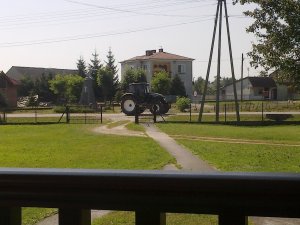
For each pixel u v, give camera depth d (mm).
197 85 119188
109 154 16578
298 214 1596
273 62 14492
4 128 32625
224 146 19391
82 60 92812
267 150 17797
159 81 78062
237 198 1632
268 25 14445
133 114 43188
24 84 89250
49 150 18156
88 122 37906
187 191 1665
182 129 29688
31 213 7430
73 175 1747
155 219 1723
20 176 1786
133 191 1718
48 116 45125
